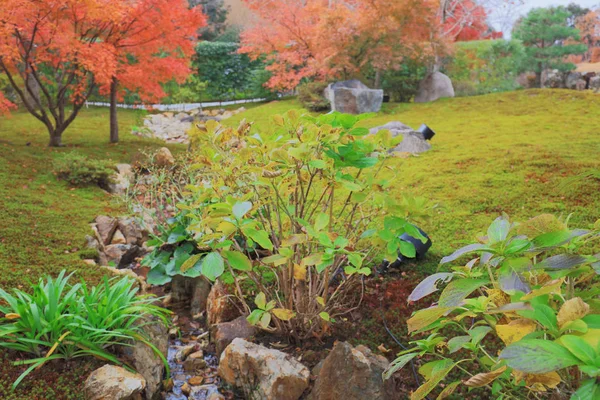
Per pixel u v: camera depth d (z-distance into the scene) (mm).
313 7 14906
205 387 2814
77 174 6590
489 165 6484
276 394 2523
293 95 18016
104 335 2664
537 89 12852
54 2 7816
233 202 2328
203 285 3760
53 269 3812
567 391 1339
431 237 4355
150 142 10859
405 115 12086
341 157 2539
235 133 2783
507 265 1229
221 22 28797
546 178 5707
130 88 10062
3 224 4656
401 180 6230
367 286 3504
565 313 1019
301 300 2936
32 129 11562
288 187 2777
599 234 1319
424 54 13891
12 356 2637
